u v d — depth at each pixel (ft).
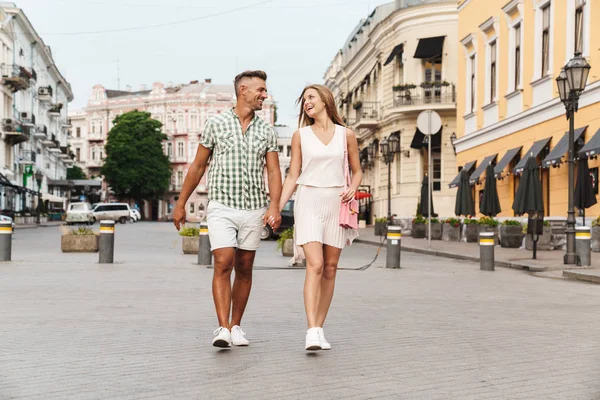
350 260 65.00
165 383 17.28
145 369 18.75
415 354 21.02
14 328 25.00
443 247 82.17
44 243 88.17
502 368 19.25
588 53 72.69
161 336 23.65
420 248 80.28
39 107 250.16
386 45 158.40
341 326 26.20
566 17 77.05
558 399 16.12
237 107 21.65
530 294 38.04
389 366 19.35
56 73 283.79
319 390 16.69
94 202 296.92
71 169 367.04
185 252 70.59
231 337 22.15
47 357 20.18
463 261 65.05
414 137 141.28
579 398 16.24
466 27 111.65
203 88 360.28
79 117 398.83
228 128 21.34
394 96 147.23
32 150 234.38
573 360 20.35
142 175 303.89
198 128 353.10
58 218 240.32
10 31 199.11
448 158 140.26
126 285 40.22
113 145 302.45
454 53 140.26
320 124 21.68
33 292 36.17
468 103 112.16
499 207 86.69
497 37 97.81
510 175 92.12
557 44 79.46
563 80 57.00
